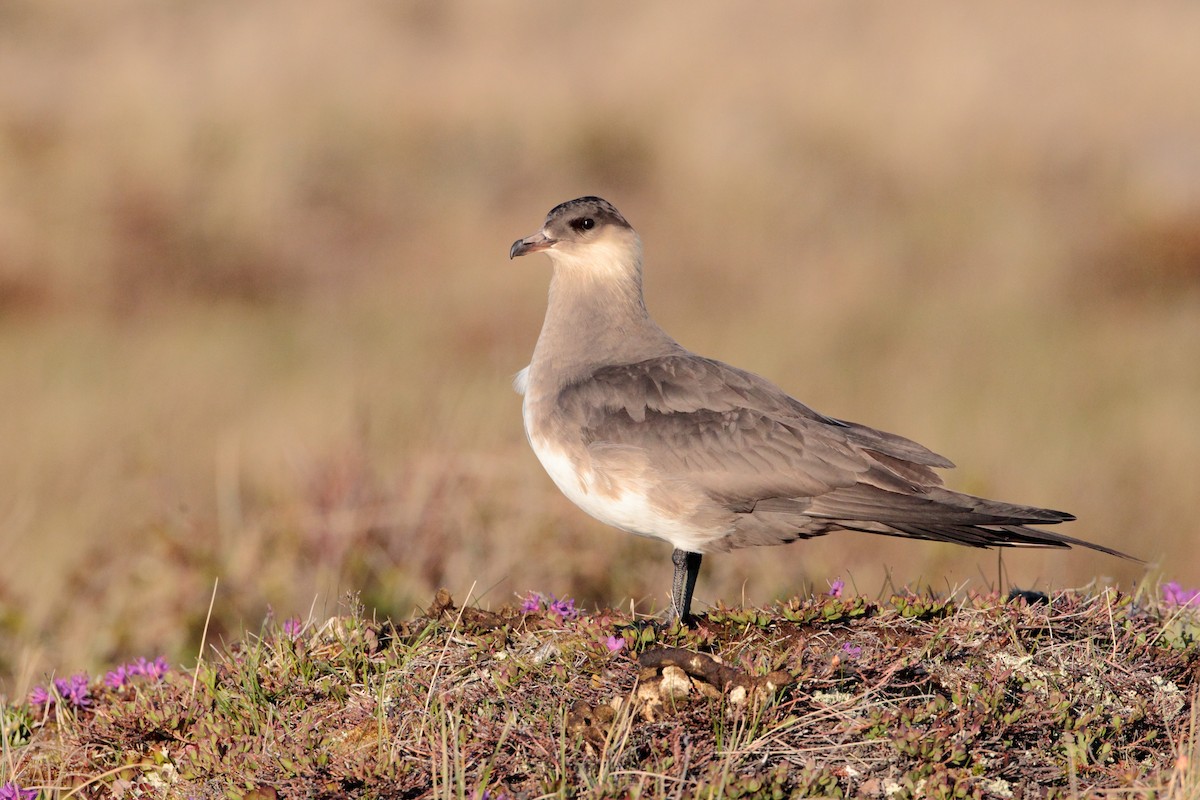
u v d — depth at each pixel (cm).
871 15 3447
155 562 1136
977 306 2114
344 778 612
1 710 738
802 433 760
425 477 1190
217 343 1908
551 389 829
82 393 1647
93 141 2378
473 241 2397
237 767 633
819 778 586
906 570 1202
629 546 1163
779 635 696
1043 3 3500
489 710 641
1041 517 719
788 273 2258
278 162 2448
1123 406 1667
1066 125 2748
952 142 2694
